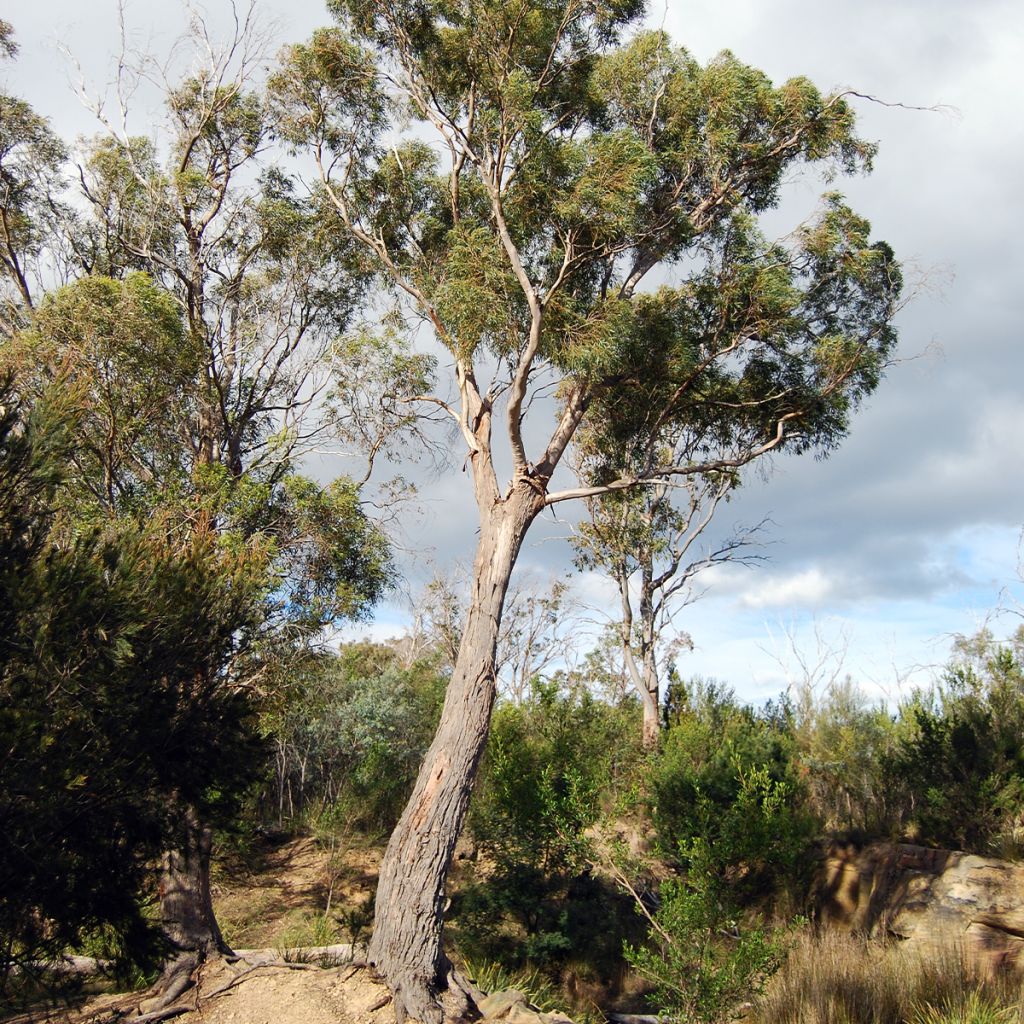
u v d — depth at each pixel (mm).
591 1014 11477
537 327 10977
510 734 14883
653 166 11414
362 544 13492
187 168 15164
